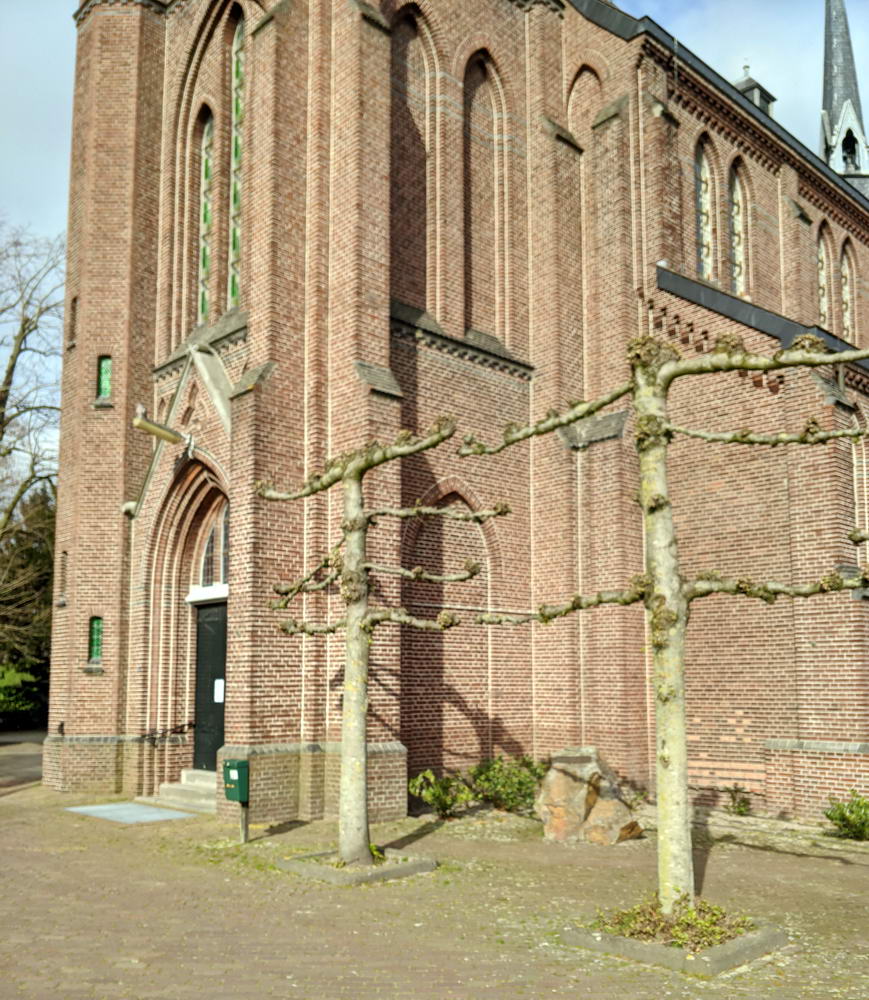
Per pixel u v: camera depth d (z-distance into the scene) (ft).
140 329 65.46
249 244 53.26
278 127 52.54
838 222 93.66
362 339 51.21
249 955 25.96
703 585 27.81
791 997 22.90
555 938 27.68
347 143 52.95
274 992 22.97
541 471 61.77
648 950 25.57
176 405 59.36
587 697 58.49
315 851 40.27
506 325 62.75
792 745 52.31
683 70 69.62
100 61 67.36
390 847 41.16
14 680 126.52
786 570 55.01
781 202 83.66
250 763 46.55
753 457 57.00
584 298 64.59
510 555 60.29
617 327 62.44
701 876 37.35
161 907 31.30
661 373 28.63
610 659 57.62
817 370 54.29
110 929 28.60
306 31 54.80
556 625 59.82
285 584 49.14
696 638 57.93
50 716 64.39
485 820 49.19
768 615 55.11
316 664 49.03
